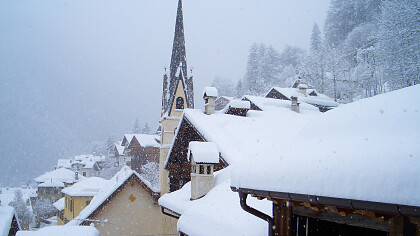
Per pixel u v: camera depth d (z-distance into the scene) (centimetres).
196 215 756
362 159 302
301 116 1731
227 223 620
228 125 1352
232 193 786
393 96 404
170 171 1667
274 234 496
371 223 358
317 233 484
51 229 1022
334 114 448
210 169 956
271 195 396
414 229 298
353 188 287
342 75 4416
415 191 241
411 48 2438
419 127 312
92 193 2877
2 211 1016
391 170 267
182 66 2858
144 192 1638
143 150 5372
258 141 1204
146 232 1605
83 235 980
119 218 1580
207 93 1580
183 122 1513
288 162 391
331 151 352
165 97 2984
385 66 2689
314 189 324
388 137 323
